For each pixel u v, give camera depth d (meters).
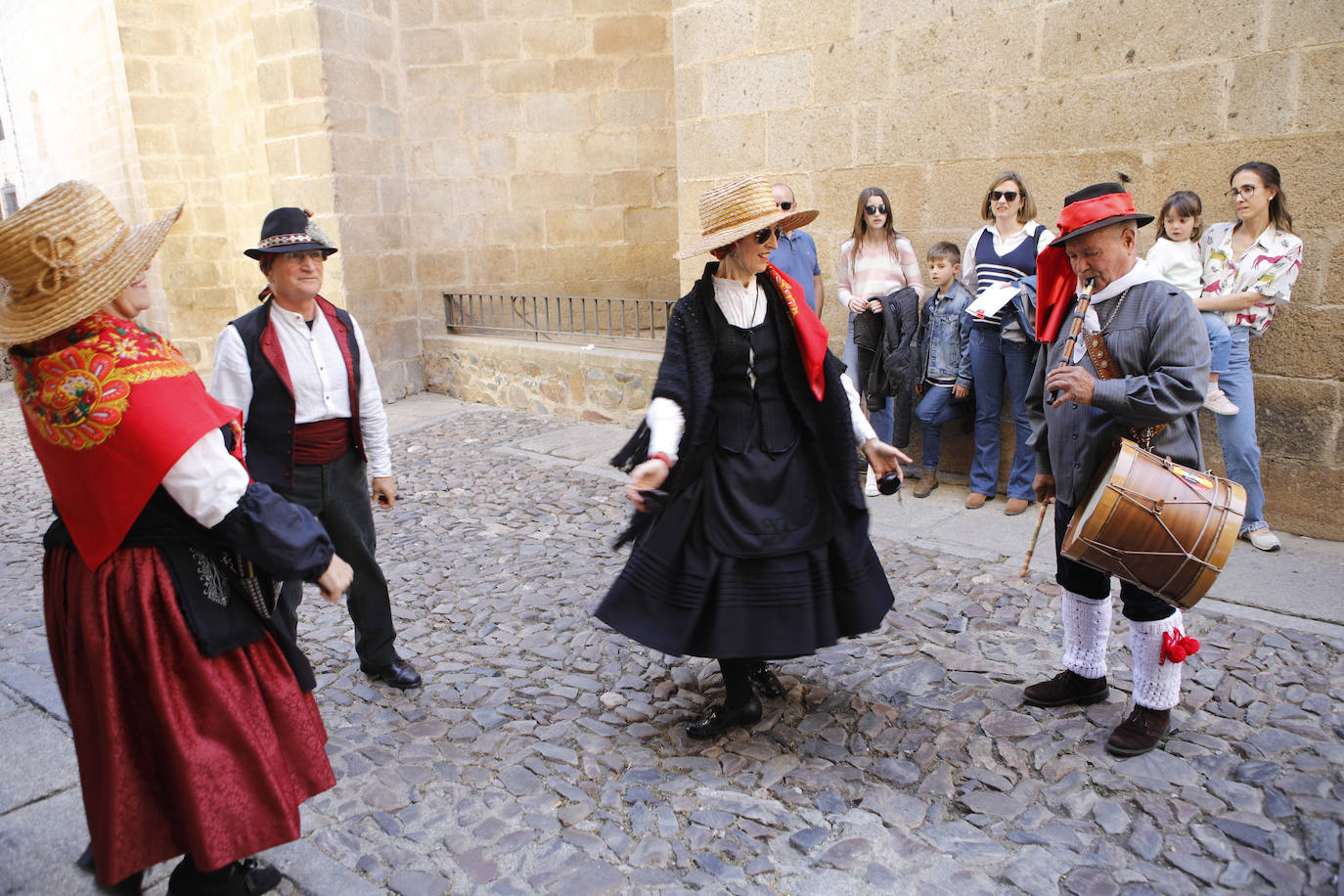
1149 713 2.71
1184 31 4.41
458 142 9.05
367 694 3.31
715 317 2.67
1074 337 2.62
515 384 8.33
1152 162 4.62
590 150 9.02
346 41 8.28
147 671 1.85
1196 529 2.40
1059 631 3.54
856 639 3.56
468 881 2.29
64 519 1.87
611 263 9.23
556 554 4.70
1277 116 4.22
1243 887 2.15
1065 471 2.73
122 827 1.87
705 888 2.24
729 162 6.32
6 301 1.78
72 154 12.70
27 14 12.93
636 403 7.34
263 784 1.95
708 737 2.90
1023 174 5.07
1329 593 3.72
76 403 1.76
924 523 4.87
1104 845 2.32
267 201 9.85
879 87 5.52
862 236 5.39
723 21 6.11
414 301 9.16
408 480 6.20
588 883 2.27
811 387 2.68
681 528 2.65
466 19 8.84
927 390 5.30
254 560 1.86
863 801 2.55
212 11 9.91
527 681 3.37
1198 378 2.44
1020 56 4.95
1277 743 2.70
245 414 2.94
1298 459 4.43
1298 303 4.30
